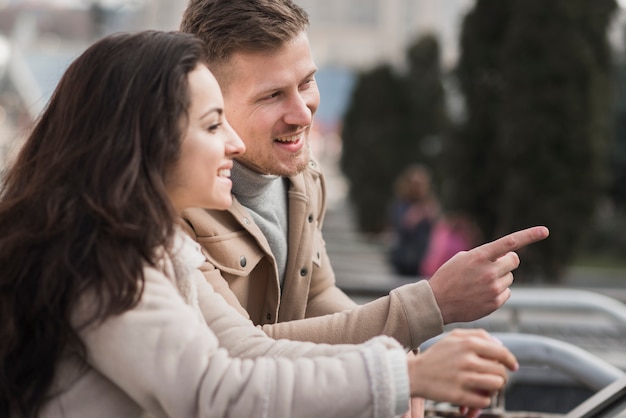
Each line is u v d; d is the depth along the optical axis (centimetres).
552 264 1019
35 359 129
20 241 130
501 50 1039
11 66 1502
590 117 1021
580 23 1022
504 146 1030
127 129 133
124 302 125
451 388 127
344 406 124
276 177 189
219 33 176
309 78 183
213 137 138
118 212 129
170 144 133
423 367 128
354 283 494
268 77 177
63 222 130
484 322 458
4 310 129
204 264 178
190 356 125
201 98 136
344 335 165
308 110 179
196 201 139
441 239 780
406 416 168
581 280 1465
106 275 126
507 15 1048
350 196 1769
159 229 130
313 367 126
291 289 197
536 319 569
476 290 159
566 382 394
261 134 179
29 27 1992
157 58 135
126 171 131
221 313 151
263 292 193
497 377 128
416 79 1750
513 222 1028
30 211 133
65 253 128
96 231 129
